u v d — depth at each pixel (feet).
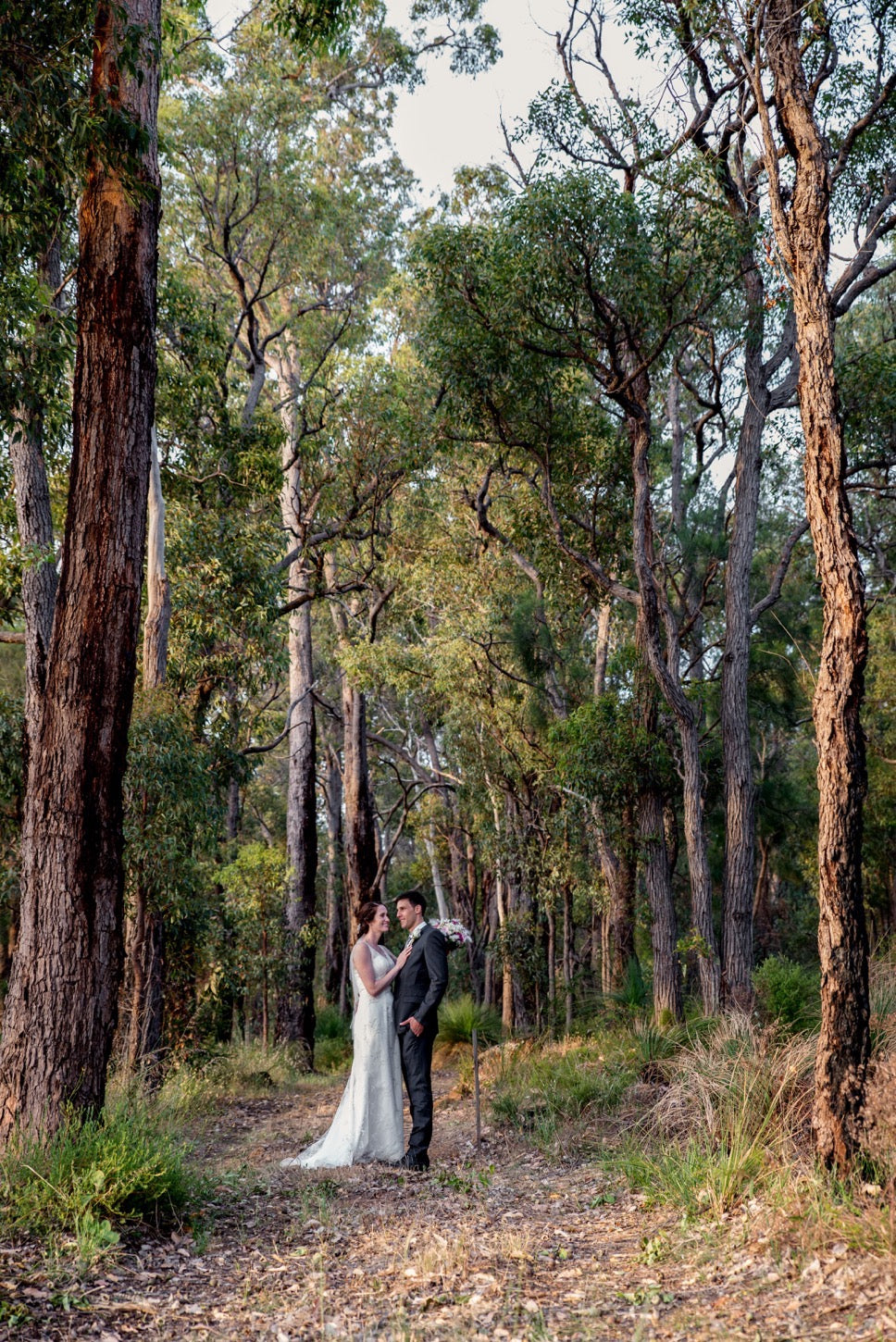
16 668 72.08
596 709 46.16
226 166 64.03
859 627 17.65
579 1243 16.49
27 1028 19.21
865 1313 11.48
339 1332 12.42
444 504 67.21
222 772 51.93
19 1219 15.37
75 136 21.25
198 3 34.99
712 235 37.70
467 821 84.17
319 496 58.95
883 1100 16.08
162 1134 20.16
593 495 51.85
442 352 42.42
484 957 90.12
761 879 85.87
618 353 42.32
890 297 60.85
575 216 36.04
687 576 55.57
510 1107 28.43
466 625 58.54
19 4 22.30
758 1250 14.52
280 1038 67.51
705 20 31.91
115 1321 12.67
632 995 42.83
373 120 80.07
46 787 19.94
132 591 20.86
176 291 50.29
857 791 17.47
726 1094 21.36
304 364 79.25
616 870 51.75
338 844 99.14
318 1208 18.98
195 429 51.55
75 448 20.94
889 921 84.74
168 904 40.45
